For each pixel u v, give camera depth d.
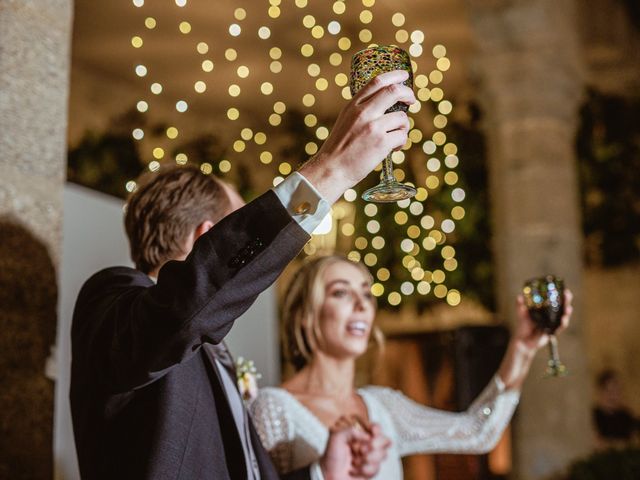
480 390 4.57
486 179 7.08
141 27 6.54
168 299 1.09
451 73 7.39
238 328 3.04
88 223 2.39
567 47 5.91
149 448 1.27
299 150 7.92
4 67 1.86
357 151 1.13
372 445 2.03
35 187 1.89
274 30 6.96
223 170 7.36
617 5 7.27
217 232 1.12
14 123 1.86
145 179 1.66
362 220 7.18
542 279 2.37
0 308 1.75
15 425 1.75
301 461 2.29
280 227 1.12
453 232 7.09
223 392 1.41
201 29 6.73
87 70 6.91
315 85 7.86
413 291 7.11
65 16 2.06
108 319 1.23
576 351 5.45
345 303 2.49
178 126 7.64
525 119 5.79
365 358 6.38
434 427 2.60
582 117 7.04
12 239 1.81
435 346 7.20
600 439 6.60
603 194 7.09
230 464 1.39
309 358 2.51
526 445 5.23
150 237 1.58
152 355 1.10
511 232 5.72
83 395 1.32
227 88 7.66
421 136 7.36
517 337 2.52
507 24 5.68
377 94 1.14
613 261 7.10
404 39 7.19
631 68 7.22
